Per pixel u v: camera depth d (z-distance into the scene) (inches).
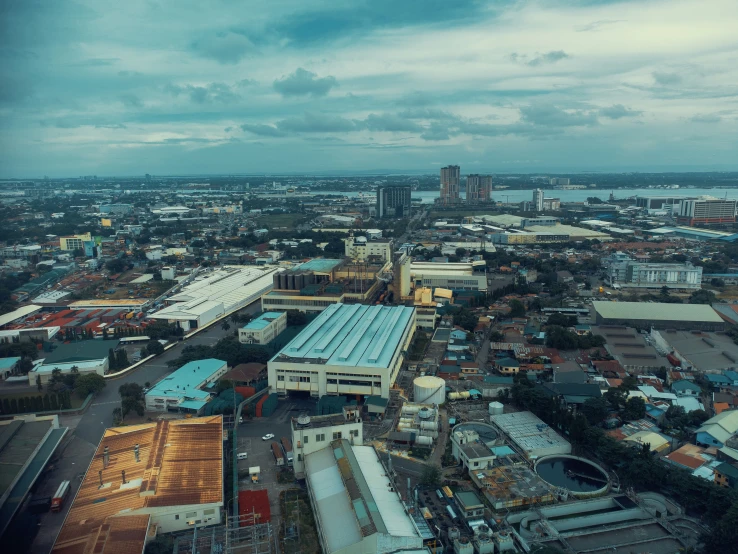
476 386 6205.7
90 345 7770.7
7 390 6363.2
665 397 5797.2
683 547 3543.3
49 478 4475.9
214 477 4013.3
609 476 4461.1
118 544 3257.9
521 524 3816.4
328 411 5457.7
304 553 3531.0
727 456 4443.9
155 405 5802.2
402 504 3772.1
